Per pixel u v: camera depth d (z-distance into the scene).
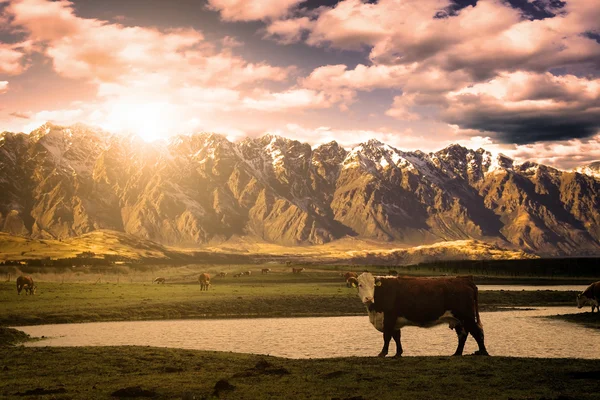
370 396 19.95
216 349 41.19
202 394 20.70
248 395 20.45
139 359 29.83
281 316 69.00
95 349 33.62
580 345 42.47
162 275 189.50
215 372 26.11
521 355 37.50
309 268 194.62
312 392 20.78
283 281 138.38
